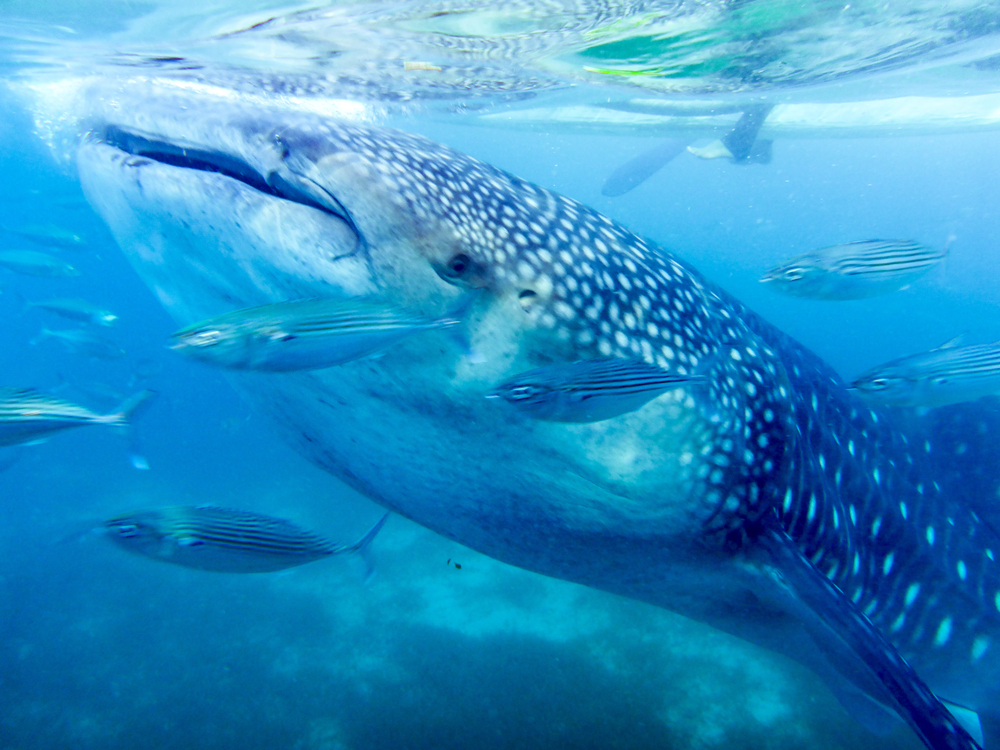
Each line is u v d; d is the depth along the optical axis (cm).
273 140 185
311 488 1598
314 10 450
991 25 570
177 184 186
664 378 187
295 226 178
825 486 282
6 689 759
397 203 184
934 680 325
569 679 655
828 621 211
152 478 1875
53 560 1153
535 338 204
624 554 253
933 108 1077
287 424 263
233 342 153
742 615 289
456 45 528
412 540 1100
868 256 394
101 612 928
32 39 582
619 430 210
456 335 190
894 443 337
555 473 219
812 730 559
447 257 189
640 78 715
